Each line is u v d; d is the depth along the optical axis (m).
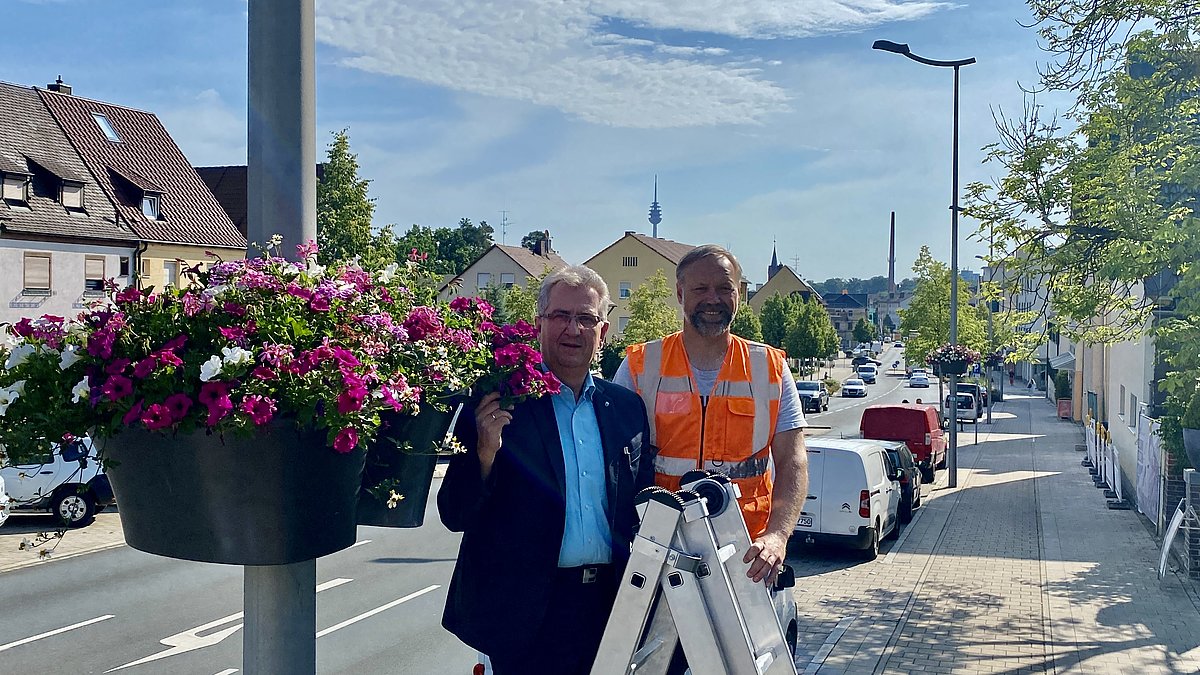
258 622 2.21
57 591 11.98
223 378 2.00
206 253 2.37
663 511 2.43
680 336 3.68
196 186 36.25
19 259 28.16
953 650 8.83
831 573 12.91
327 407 2.01
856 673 8.10
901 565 13.46
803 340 86.31
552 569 2.97
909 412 24.39
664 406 3.57
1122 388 23.31
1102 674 8.03
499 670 3.00
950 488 23.17
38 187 29.66
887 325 181.12
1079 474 26.27
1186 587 11.69
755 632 2.63
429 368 2.30
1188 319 9.67
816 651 8.82
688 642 2.39
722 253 3.57
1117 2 10.70
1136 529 16.59
